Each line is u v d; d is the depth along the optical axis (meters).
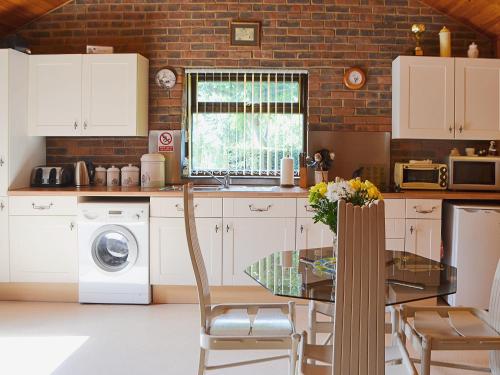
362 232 1.88
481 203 4.60
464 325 2.73
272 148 5.20
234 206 4.51
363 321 1.91
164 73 5.12
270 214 4.51
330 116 5.13
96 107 4.82
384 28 5.10
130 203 4.46
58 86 4.83
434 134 4.77
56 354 3.42
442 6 4.99
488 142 5.18
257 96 5.18
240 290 4.61
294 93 5.19
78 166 4.98
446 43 4.88
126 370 3.18
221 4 5.10
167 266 4.51
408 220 4.51
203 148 5.21
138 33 5.14
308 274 2.48
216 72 5.17
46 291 4.64
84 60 4.80
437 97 4.76
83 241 4.48
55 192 4.50
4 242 4.57
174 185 5.16
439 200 4.50
